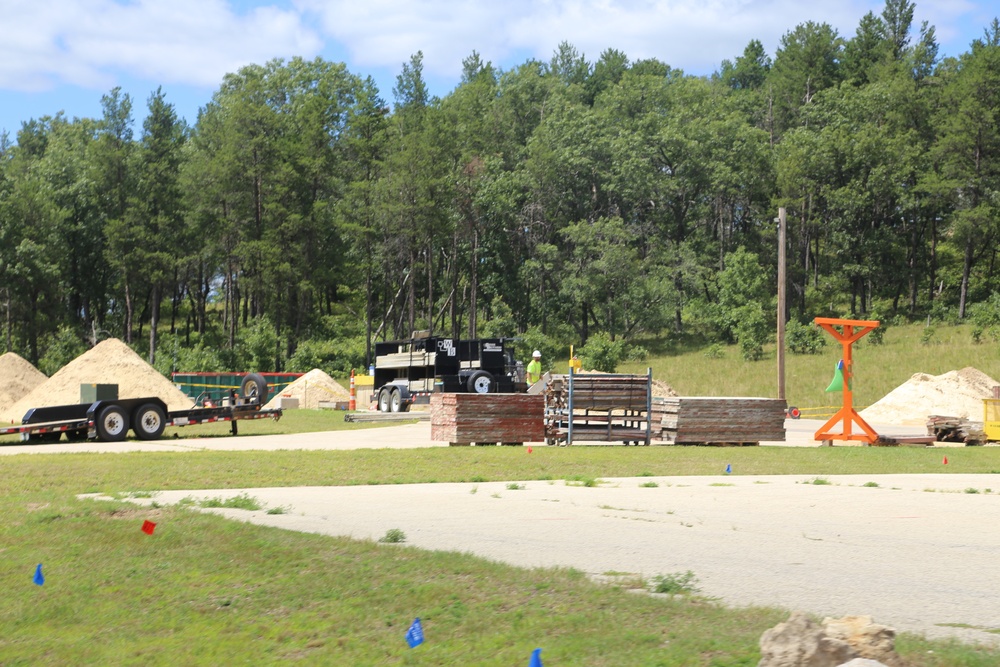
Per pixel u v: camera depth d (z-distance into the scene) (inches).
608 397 1059.3
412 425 1440.7
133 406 1131.9
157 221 3518.7
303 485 699.4
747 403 1078.4
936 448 1075.9
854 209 3558.1
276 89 4242.1
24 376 1663.4
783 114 4803.2
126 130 3722.9
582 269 3654.0
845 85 4414.4
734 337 3385.8
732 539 454.0
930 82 4244.6
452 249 3850.9
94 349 1601.9
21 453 909.8
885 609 316.2
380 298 4084.6
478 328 3821.4
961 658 249.1
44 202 3592.5
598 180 4067.4
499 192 3841.0
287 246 3555.6
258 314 3868.1
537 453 916.6
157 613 331.9
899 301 3698.3
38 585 373.1
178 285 4042.8
